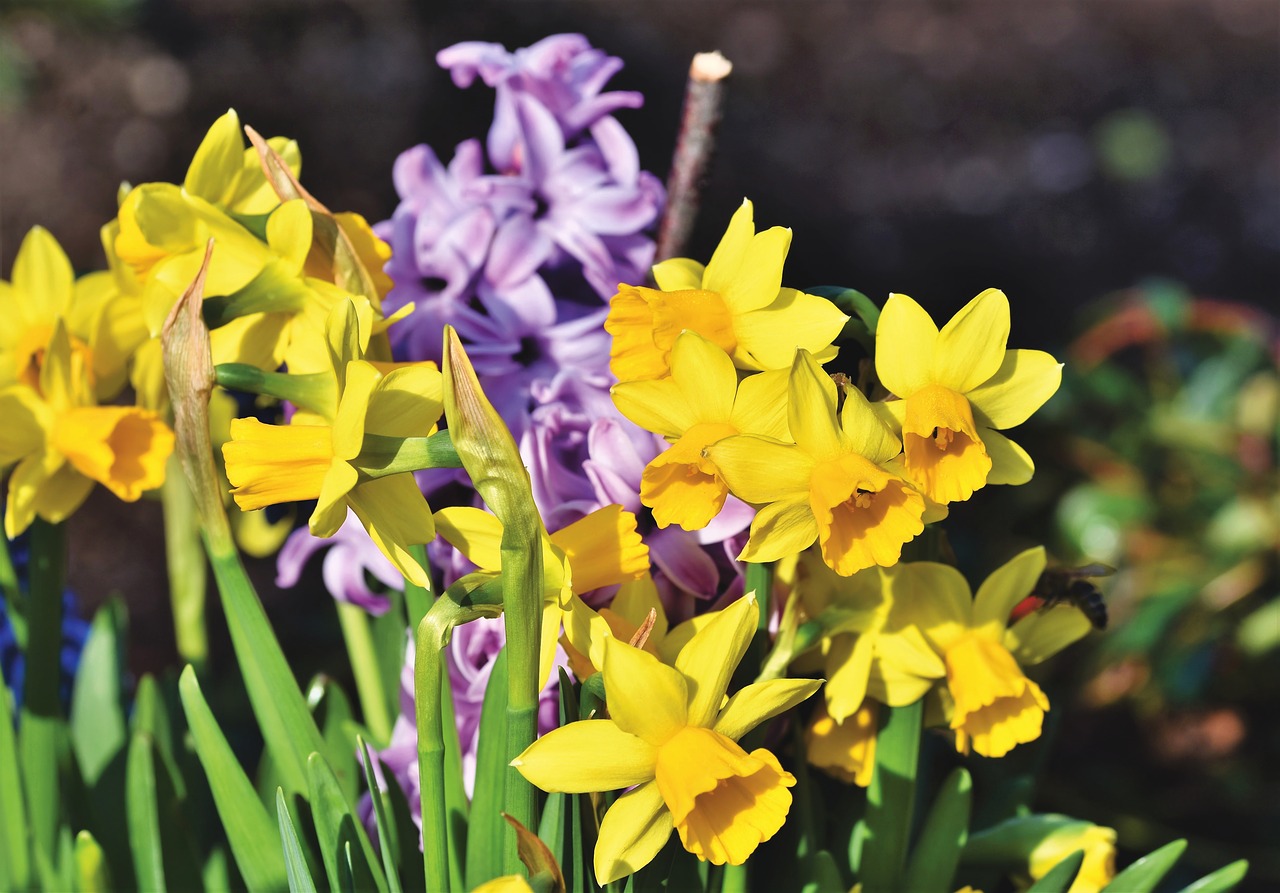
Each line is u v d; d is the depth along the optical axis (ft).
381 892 2.30
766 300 2.20
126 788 2.64
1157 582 4.97
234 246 2.28
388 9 11.10
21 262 2.45
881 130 12.69
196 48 10.37
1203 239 11.39
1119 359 7.61
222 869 2.61
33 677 2.45
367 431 2.15
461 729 2.42
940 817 2.39
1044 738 2.67
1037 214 11.62
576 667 2.23
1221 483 5.10
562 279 2.53
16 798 2.47
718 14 13.58
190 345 2.17
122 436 2.39
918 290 10.11
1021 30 14.84
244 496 2.13
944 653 2.32
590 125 2.53
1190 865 4.37
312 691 2.58
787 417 2.16
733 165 11.35
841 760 2.36
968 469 2.17
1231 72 14.48
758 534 2.16
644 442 2.37
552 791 2.13
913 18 14.75
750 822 2.13
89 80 9.82
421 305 2.45
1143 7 15.62
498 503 2.06
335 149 9.55
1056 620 2.39
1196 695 4.98
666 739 2.13
